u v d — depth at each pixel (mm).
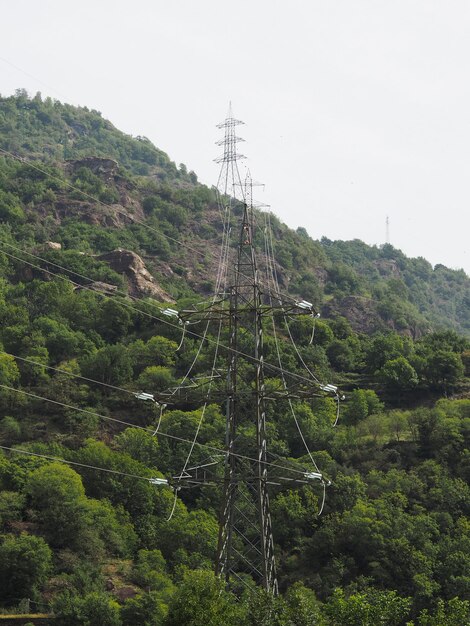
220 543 92438
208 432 177875
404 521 146500
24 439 179750
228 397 98375
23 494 152750
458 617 91188
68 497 150500
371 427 183750
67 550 144375
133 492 160375
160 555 146250
